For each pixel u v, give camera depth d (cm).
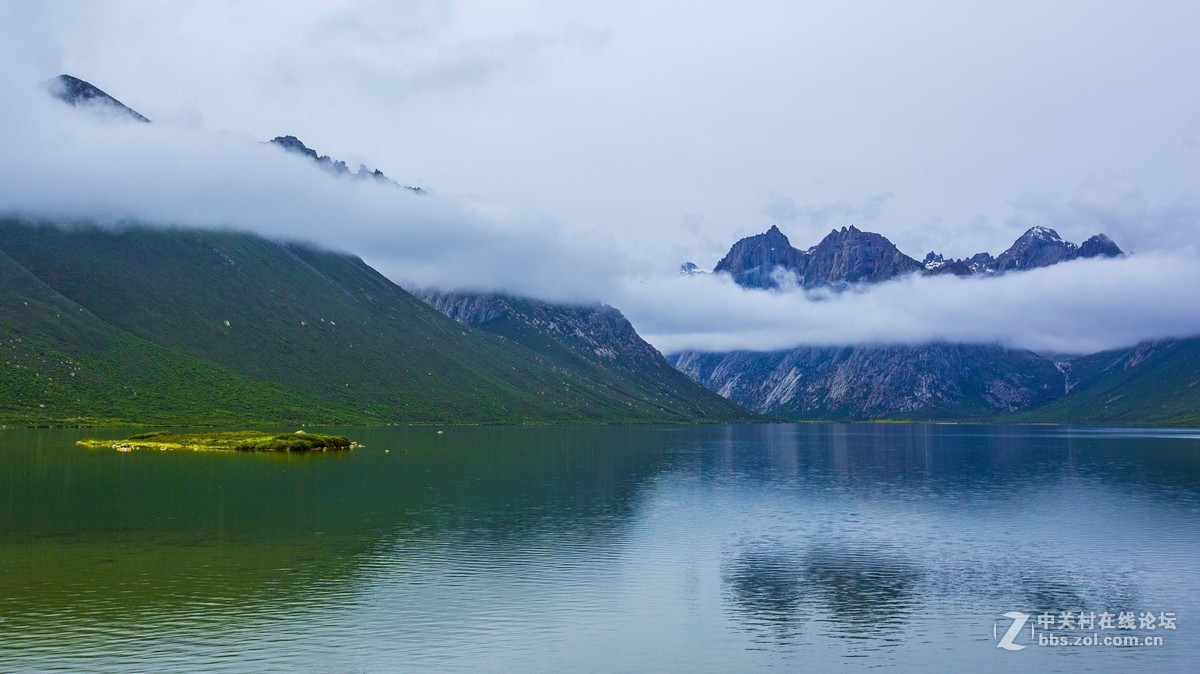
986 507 10381
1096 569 6875
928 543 7912
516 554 7181
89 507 9181
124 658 4569
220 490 10725
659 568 6781
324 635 5003
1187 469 16412
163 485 11081
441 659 4681
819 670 4634
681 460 18200
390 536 7856
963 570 6825
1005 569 6862
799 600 5916
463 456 17650
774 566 6900
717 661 4734
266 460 15325
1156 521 9256
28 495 9988
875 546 7750
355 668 4519
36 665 4447
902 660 4809
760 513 9731
